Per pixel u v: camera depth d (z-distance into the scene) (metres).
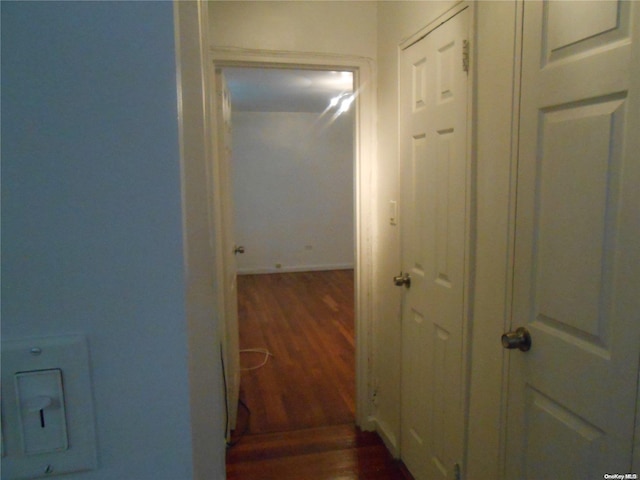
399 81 2.18
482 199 1.56
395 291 2.33
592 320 1.09
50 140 0.41
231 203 2.85
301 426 2.73
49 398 0.43
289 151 6.80
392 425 2.44
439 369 1.91
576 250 1.13
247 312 4.98
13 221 0.41
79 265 0.42
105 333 0.44
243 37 2.33
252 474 2.29
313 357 3.75
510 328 1.42
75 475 0.45
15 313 0.42
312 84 4.51
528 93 1.30
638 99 0.96
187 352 0.45
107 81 0.41
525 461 1.37
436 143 1.86
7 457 0.43
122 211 0.43
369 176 2.51
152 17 0.42
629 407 0.99
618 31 1.00
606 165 1.04
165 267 0.44
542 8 1.23
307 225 6.99
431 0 1.86
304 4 2.37
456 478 1.78
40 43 0.40
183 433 0.46
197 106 0.69
